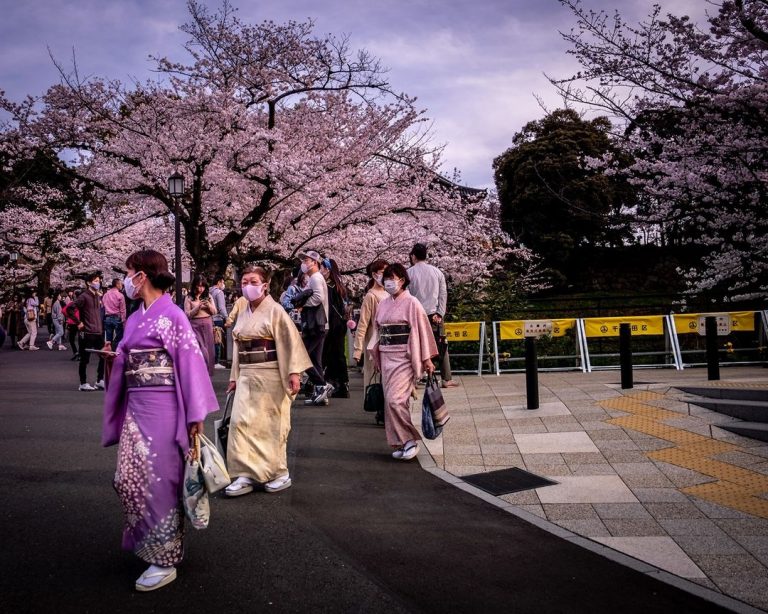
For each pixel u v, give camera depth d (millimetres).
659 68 10328
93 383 11406
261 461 4785
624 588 3252
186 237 15578
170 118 14039
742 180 10492
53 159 15367
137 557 3576
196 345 3395
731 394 6984
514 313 13898
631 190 27875
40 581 3262
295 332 4836
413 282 9328
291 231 16688
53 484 4934
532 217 27812
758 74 10203
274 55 14500
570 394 8195
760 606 3061
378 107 15539
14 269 28922
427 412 5750
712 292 14469
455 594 3174
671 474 5098
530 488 4906
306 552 3680
